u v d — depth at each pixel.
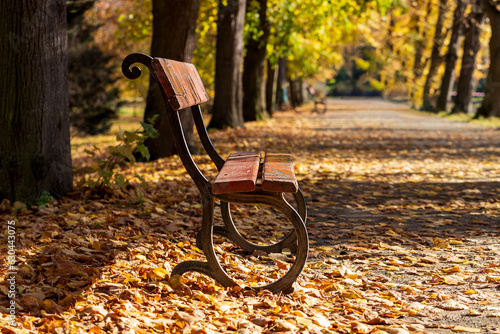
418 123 26.67
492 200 7.49
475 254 4.81
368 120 29.25
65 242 4.51
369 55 44.06
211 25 20.14
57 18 6.33
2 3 6.00
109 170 6.54
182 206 6.48
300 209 4.88
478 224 6.10
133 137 6.34
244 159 4.71
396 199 7.61
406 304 3.54
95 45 25.31
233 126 18.73
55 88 6.33
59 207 5.96
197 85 4.86
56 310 3.16
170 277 3.80
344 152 13.51
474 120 27.39
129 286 3.63
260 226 5.77
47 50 6.24
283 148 13.92
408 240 5.34
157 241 4.78
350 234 5.55
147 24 22.22
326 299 3.69
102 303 3.31
